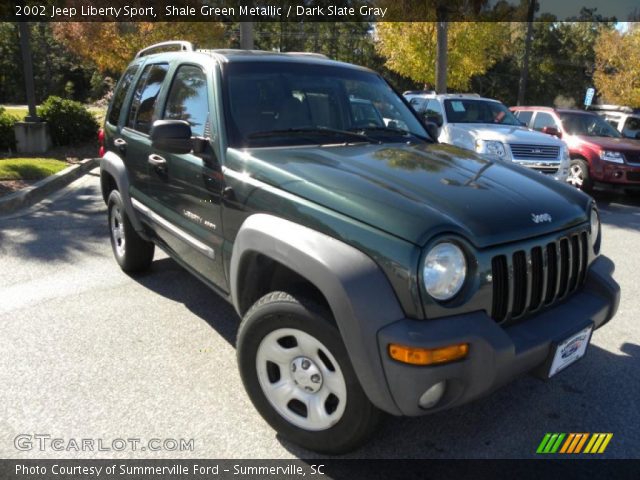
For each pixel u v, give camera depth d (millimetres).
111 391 3297
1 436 2863
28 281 5055
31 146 12820
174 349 3836
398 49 22172
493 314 2549
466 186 2850
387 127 4070
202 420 3057
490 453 2861
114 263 5625
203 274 3713
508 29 27656
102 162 5141
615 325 4500
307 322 2570
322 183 2744
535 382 3559
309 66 4012
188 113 3814
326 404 2721
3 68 48125
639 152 10156
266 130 3449
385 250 2371
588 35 51719
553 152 9008
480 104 10453
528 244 2639
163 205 4082
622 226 8328
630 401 3363
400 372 2271
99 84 42062
